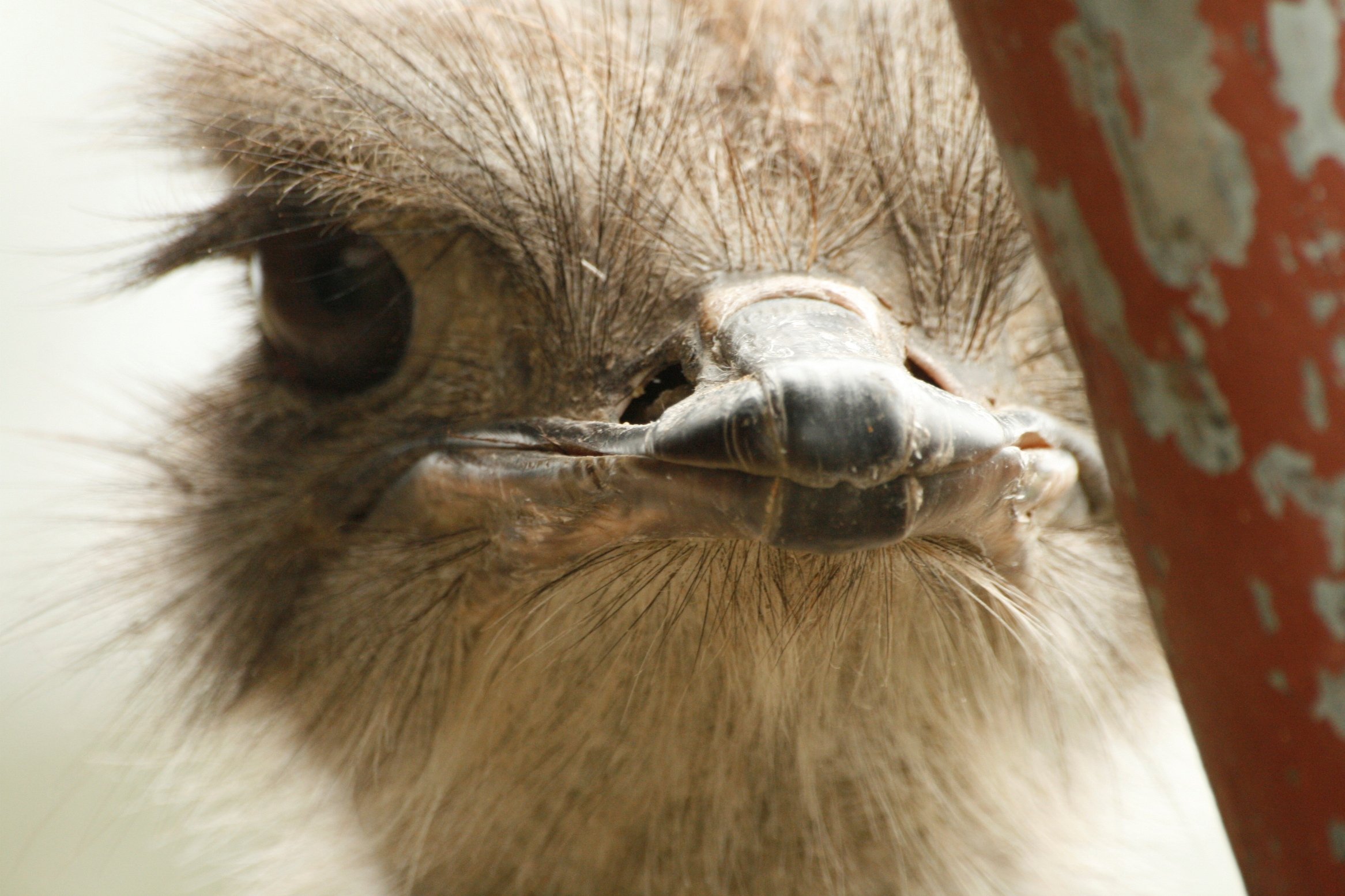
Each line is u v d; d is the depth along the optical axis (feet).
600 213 20.79
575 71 21.83
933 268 20.95
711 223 20.52
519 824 22.49
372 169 21.90
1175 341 5.29
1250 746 5.54
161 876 38.40
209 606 25.53
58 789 38.55
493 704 21.53
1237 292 5.17
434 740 22.49
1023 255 21.89
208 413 26.07
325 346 22.80
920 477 15.16
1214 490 5.38
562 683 21.06
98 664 27.50
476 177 21.49
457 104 21.89
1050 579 21.43
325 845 25.70
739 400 14.94
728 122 21.39
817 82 21.98
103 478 27.99
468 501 20.72
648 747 21.47
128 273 26.37
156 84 26.21
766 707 21.01
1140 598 23.40
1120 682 24.02
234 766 26.96
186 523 26.21
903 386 14.90
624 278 20.42
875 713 21.68
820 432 14.55
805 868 22.16
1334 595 5.29
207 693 26.09
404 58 22.44
